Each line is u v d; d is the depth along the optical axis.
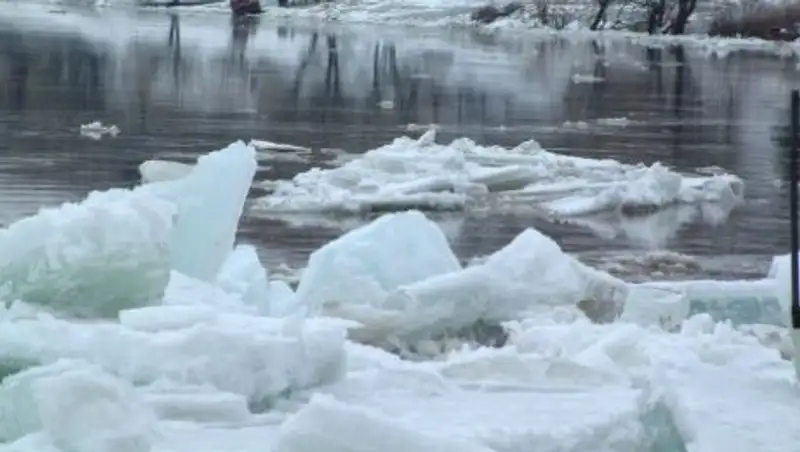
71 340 9.54
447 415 9.08
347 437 6.77
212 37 87.75
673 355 10.16
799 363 9.09
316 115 47.53
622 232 28.47
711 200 32.62
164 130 41.25
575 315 14.49
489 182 32.12
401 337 13.99
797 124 9.15
